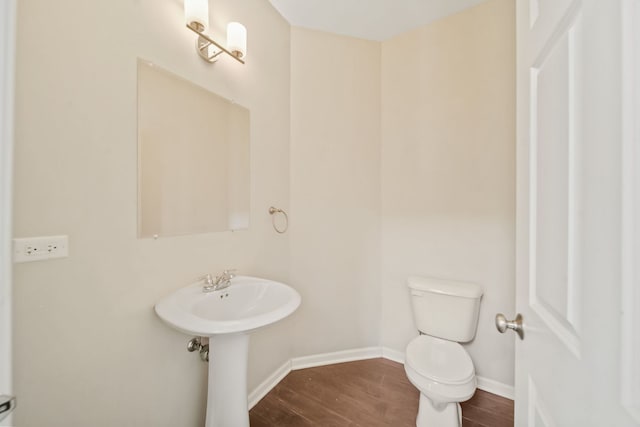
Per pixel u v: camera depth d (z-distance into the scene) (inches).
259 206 62.7
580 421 15.3
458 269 67.5
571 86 17.0
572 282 16.7
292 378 68.7
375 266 78.2
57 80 30.4
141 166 39.3
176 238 44.5
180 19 44.8
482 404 59.0
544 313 21.3
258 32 61.6
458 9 66.6
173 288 44.0
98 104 34.1
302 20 70.8
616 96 12.7
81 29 32.3
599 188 14.0
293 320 72.8
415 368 49.3
